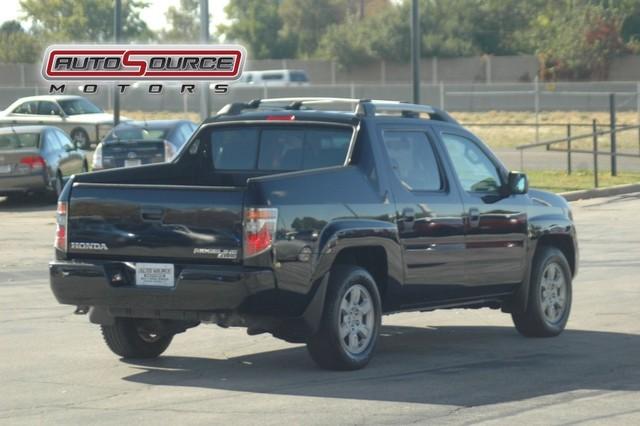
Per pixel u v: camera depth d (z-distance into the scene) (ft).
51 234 183.62
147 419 68.64
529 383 78.74
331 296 80.33
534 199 98.48
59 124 366.22
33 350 92.48
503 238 93.97
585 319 107.14
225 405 72.18
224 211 77.46
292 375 81.51
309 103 92.48
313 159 88.94
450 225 89.40
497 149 359.25
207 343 94.94
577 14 640.58
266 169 90.99
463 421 67.72
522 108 529.45
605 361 86.99
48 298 121.90
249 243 76.89
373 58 653.71
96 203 81.00
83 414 70.28
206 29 258.37
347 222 81.20
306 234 78.64
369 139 85.25
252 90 525.75
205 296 77.36
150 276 79.20
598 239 170.81
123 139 227.81
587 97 521.24
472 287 92.12
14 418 69.36
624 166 295.28
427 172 89.35
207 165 93.25
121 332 86.12
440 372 82.58
